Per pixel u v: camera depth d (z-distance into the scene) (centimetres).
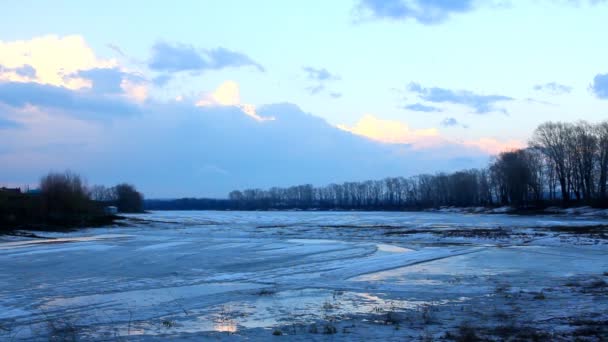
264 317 1377
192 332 1203
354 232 5462
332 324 1262
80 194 7575
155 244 4022
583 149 9581
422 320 1295
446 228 5981
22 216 6272
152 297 1727
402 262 2653
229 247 3697
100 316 1424
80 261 2862
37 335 1219
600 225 5966
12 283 2075
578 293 1681
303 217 12294
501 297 1630
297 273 2305
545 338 1073
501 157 11950
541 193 11075
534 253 3075
